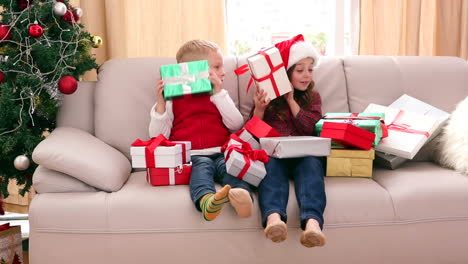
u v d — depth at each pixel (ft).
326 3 9.20
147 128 6.24
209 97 5.97
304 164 5.13
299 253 4.86
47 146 5.03
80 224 4.68
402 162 5.85
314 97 6.23
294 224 4.83
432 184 5.05
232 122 6.02
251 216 4.79
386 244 4.89
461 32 8.51
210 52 5.91
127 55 8.16
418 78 6.71
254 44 9.21
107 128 6.15
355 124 5.60
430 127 5.77
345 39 9.22
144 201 4.76
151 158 5.05
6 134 5.90
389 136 5.85
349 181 5.25
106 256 4.73
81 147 5.23
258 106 5.92
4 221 7.88
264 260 4.84
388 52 8.45
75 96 6.34
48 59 5.84
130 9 8.06
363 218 4.83
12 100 5.62
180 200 4.79
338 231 4.84
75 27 6.16
